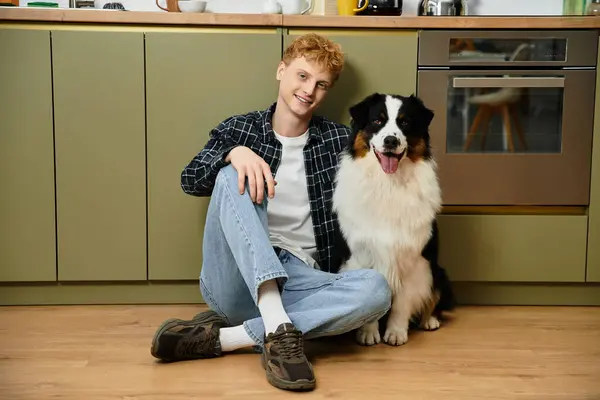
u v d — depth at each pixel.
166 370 1.64
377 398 1.48
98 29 2.14
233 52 2.17
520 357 1.77
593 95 2.19
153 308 2.25
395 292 1.89
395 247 1.83
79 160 2.19
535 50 2.17
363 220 1.85
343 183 1.89
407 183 1.85
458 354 1.79
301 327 1.64
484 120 2.23
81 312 2.19
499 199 2.25
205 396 1.48
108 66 2.15
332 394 1.50
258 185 1.61
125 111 2.18
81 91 2.16
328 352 1.81
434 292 1.95
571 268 2.28
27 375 1.60
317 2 2.65
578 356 1.78
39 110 2.15
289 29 2.18
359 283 1.66
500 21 2.14
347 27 2.18
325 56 1.88
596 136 2.21
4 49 2.11
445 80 2.19
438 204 1.91
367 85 2.21
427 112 1.88
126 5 2.62
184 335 1.68
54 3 2.35
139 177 2.21
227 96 2.19
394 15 2.37
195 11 2.26
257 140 1.97
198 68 2.17
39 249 2.22
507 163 2.23
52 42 2.12
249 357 1.75
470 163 2.23
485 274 2.28
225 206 1.62
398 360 1.74
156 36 2.14
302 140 1.99
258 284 1.55
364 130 1.86
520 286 2.33
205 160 1.79
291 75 1.89
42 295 2.28
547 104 2.22
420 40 2.18
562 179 2.23
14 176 2.18
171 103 2.18
